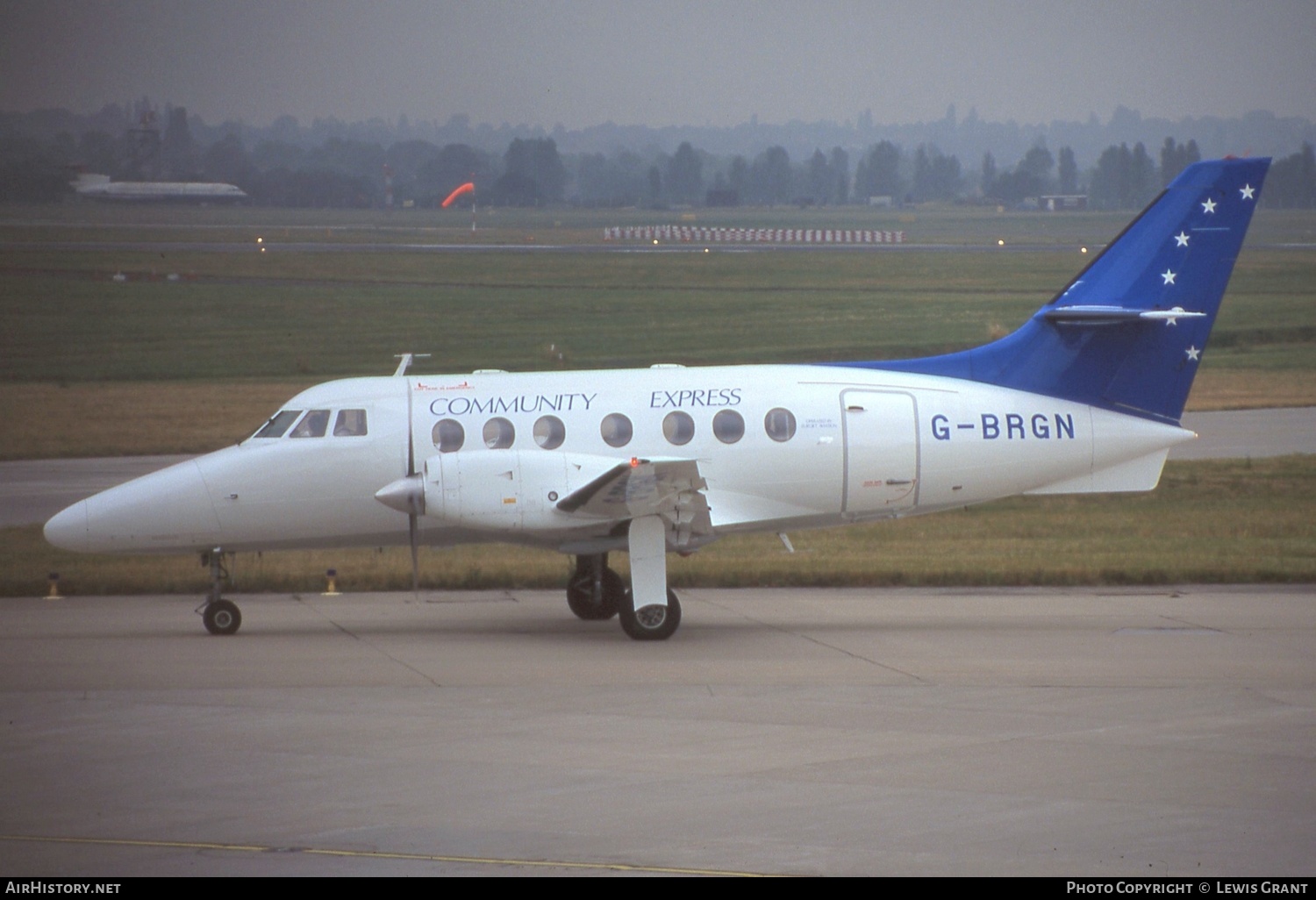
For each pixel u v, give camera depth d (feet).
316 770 129.49
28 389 607.37
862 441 217.15
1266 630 205.87
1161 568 260.42
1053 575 257.55
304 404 216.74
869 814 115.85
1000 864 103.81
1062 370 224.94
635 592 199.31
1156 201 224.74
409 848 107.65
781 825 113.09
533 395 217.15
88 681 170.50
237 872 102.32
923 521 349.20
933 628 210.18
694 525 206.59
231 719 149.79
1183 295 225.15
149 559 293.23
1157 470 226.38
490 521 201.67
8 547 303.89
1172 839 109.29
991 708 154.61
